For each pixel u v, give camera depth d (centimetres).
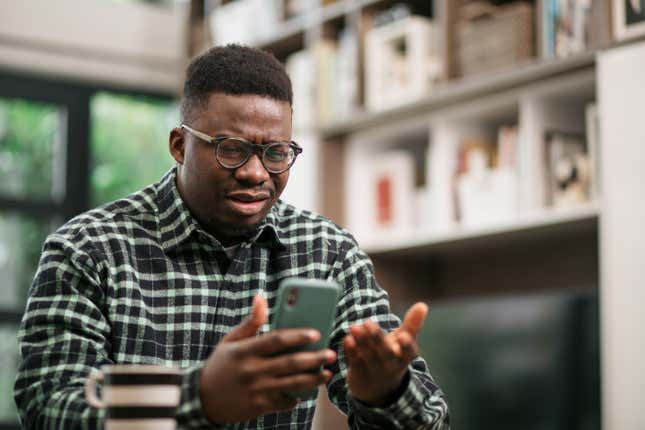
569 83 311
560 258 352
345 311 166
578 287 344
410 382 132
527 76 316
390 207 372
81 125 477
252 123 149
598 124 300
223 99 150
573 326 300
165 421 109
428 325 352
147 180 493
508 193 325
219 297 161
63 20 471
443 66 344
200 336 159
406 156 371
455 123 355
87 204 473
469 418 333
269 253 168
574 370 297
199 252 161
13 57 463
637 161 277
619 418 275
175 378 110
